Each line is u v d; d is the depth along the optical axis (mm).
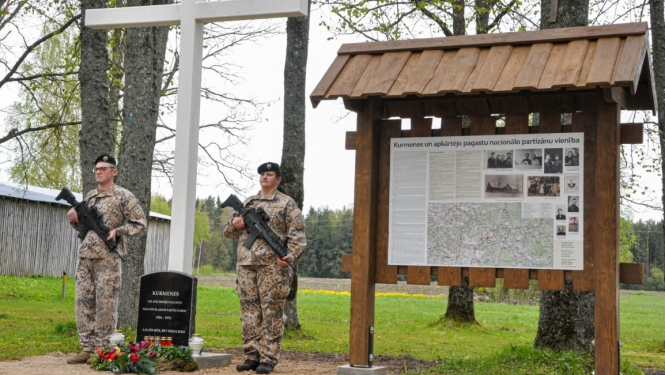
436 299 33250
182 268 8695
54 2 16844
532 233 7414
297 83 13828
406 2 15945
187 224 8766
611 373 6906
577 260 7219
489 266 7547
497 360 9180
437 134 7879
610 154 7086
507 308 27359
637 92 7984
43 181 31562
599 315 6996
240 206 8320
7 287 24141
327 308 24312
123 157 12633
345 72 7887
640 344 15180
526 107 7586
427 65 7637
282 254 8000
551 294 9805
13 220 28625
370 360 7824
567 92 7426
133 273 12594
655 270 58562
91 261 8523
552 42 7422
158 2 13117
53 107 22516
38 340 10898
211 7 8938
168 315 8406
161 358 8039
